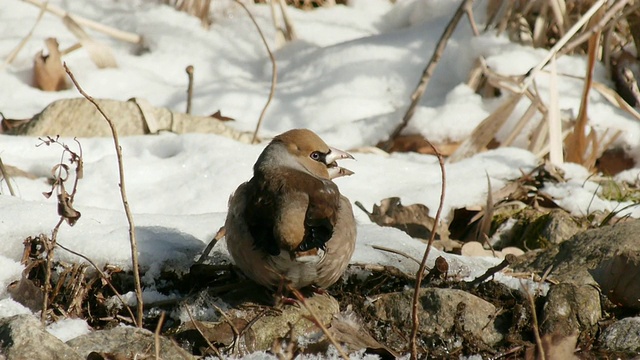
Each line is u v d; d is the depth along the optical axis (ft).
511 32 46.62
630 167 43.24
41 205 29.94
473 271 30.50
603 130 43.65
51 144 39.42
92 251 28.32
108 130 42.04
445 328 26.84
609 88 44.86
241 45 51.01
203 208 35.24
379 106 46.55
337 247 26.04
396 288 29.32
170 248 28.96
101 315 26.91
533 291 28.78
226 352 24.84
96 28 48.96
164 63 49.67
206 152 38.60
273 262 25.68
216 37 51.34
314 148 28.14
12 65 47.62
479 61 45.44
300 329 25.95
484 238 36.47
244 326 25.50
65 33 50.03
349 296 28.09
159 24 51.29
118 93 47.03
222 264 29.09
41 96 46.21
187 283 28.35
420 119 44.34
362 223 33.35
